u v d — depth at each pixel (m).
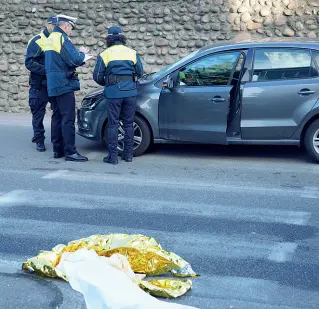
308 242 5.68
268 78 8.23
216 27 12.21
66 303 4.60
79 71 12.77
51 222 6.27
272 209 6.59
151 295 4.73
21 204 6.85
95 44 12.70
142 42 12.55
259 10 12.02
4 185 7.61
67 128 8.67
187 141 8.61
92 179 7.84
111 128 8.48
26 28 12.88
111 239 5.32
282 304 4.56
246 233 5.91
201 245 5.63
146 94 8.64
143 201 6.90
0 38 13.02
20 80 13.02
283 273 5.06
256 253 5.45
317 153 8.23
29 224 6.22
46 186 7.54
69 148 8.77
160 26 12.41
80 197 7.08
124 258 5.03
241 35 12.13
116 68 8.27
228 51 8.36
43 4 12.76
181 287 4.76
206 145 9.63
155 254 5.06
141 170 8.25
